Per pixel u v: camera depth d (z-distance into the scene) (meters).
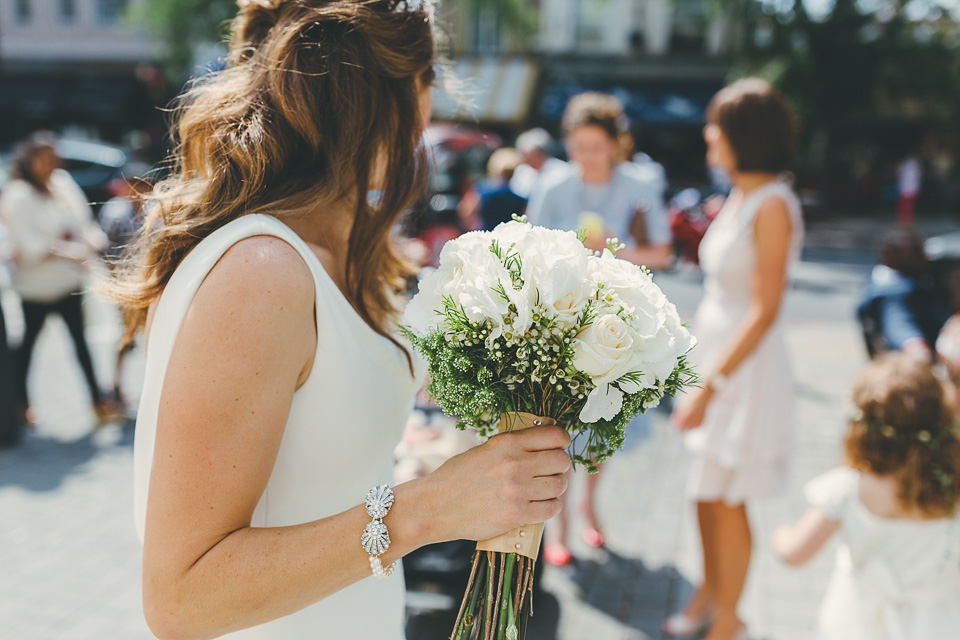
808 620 2.98
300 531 0.89
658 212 3.61
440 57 1.28
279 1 1.12
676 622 2.92
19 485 4.21
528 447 0.98
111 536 3.68
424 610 2.83
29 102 21.31
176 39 17.42
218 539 0.85
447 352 0.98
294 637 1.06
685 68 19.39
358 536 0.90
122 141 21.80
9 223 4.71
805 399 5.74
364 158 1.10
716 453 2.54
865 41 15.60
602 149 3.48
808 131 16.62
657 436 4.97
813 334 7.93
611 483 4.29
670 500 4.09
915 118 19.70
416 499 0.92
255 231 0.93
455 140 12.29
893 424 2.04
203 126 1.09
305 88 1.05
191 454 0.83
